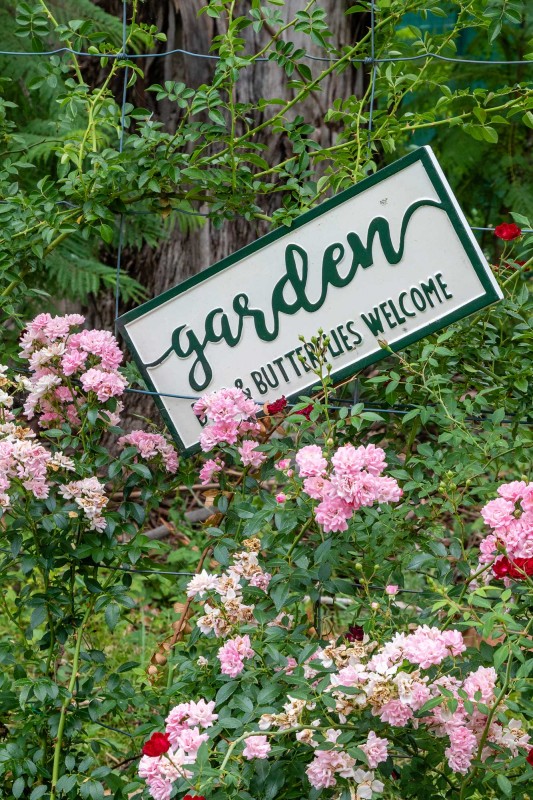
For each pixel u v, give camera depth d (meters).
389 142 2.22
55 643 2.19
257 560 1.91
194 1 3.70
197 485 3.90
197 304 2.12
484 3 2.11
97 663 2.12
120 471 2.11
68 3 3.71
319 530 1.87
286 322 2.05
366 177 2.04
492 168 4.65
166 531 3.65
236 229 4.00
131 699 2.04
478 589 1.62
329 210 2.00
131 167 2.19
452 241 1.91
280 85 3.51
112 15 4.02
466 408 2.03
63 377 2.12
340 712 1.59
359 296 2.00
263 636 1.84
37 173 3.72
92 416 2.04
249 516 1.91
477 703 1.56
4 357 2.32
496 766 1.60
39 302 3.78
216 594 1.96
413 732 1.69
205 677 1.90
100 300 4.12
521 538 1.64
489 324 2.20
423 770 1.75
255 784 1.63
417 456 2.07
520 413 2.20
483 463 2.08
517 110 2.14
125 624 3.22
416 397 2.19
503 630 1.61
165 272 4.08
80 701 2.07
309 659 1.77
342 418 1.86
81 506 2.00
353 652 1.67
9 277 2.28
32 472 1.92
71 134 2.38
